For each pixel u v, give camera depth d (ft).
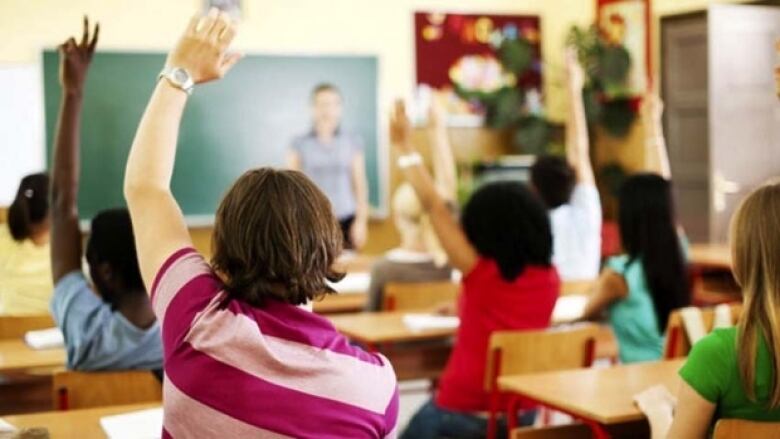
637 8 29.40
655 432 9.77
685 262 14.01
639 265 13.93
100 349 10.35
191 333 5.94
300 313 6.16
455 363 13.08
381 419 6.14
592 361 13.38
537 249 12.78
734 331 8.48
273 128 29.19
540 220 12.81
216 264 6.25
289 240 6.07
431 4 31.22
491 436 12.63
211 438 5.86
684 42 28.04
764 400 8.40
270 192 6.16
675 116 28.32
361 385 6.11
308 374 5.98
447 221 12.98
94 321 10.35
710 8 25.90
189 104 28.48
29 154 26.68
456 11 31.55
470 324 12.93
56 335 13.83
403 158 13.03
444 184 20.77
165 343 6.06
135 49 27.78
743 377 8.36
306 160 28.58
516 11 32.17
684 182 28.02
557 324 15.60
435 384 17.81
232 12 28.86
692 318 13.07
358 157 28.94
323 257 6.20
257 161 29.12
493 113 31.81
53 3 27.02
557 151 31.53
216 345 5.90
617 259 14.21
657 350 13.98
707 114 27.17
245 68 28.91
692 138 27.84
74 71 10.57
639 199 13.89
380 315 16.56
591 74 30.17
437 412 13.14
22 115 26.66
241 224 6.11
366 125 30.19
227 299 6.08
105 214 10.50
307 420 5.90
